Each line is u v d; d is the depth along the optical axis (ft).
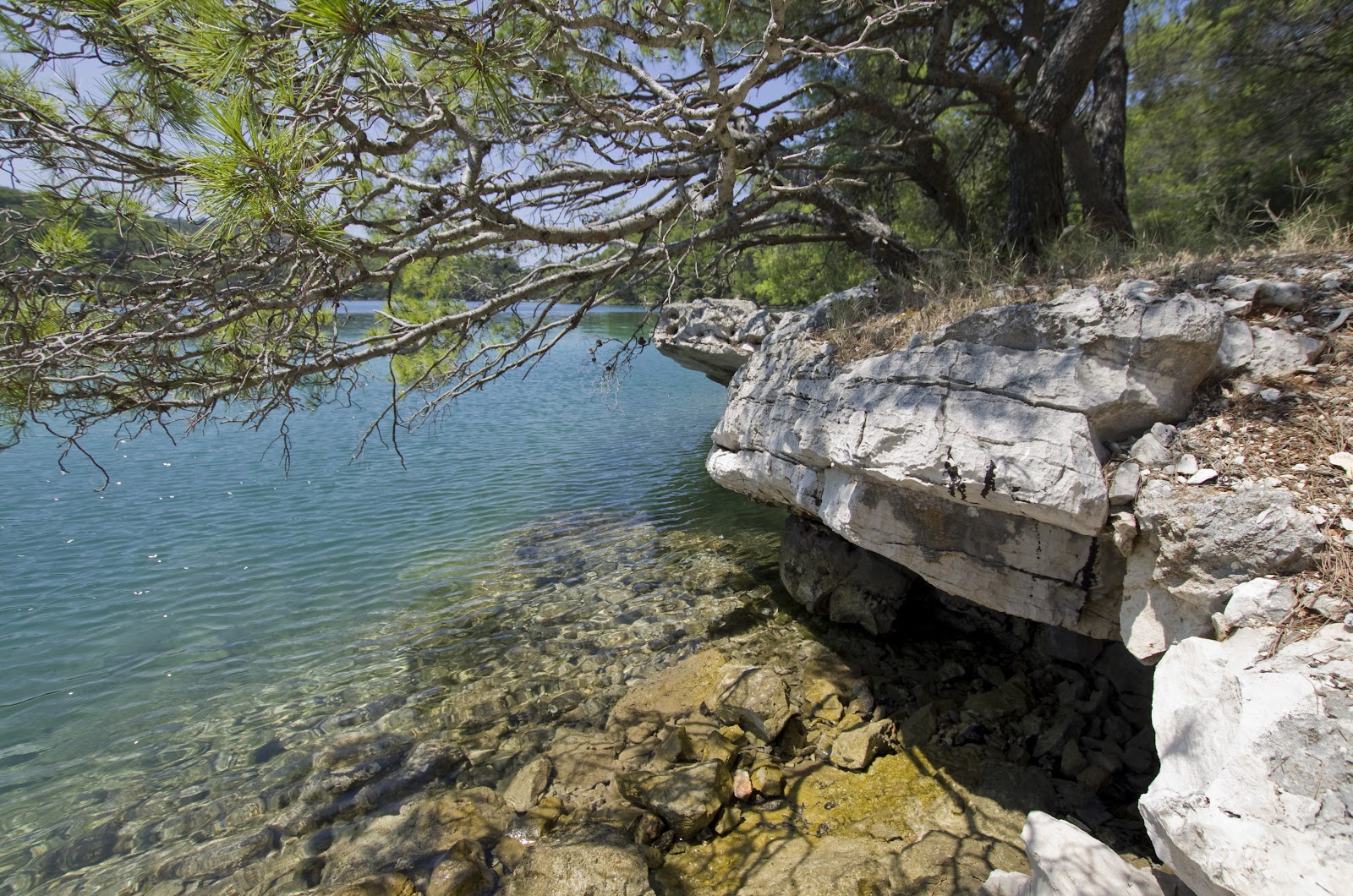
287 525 37.14
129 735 19.63
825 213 31.63
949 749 16.47
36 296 13.07
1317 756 6.91
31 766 18.42
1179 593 10.22
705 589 27.40
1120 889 9.48
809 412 18.22
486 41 9.44
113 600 28.43
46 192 12.70
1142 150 41.65
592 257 29.12
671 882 13.44
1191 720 8.48
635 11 14.56
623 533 35.32
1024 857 12.97
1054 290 16.02
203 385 16.37
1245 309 13.23
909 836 13.88
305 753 18.38
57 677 22.82
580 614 25.89
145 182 12.31
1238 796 7.20
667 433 61.41
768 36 14.15
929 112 30.60
